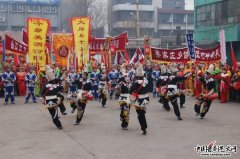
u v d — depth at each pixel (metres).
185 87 21.17
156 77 21.00
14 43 22.02
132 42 49.88
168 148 9.63
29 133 11.70
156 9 77.38
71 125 12.93
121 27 73.50
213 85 13.66
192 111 15.73
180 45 52.28
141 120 11.25
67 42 24.09
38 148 9.83
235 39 31.27
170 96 13.69
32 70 19.17
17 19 64.56
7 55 24.38
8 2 63.75
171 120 13.66
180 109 16.31
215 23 34.34
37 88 21.25
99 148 9.72
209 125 12.65
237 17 31.38
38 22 21.34
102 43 23.69
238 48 31.69
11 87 18.61
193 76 20.48
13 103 18.69
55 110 12.14
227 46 32.78
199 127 12.30
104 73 17.92
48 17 66.25
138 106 11.20
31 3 64.94
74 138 10.91
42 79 21.02
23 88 22.12
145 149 9.56
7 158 8.95
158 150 9.45
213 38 34.47
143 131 11.27
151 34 76.31
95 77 19.75
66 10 72.56
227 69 18.66
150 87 23.25
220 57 20.55
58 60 23.97
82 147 9.85
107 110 16.31
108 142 10.37
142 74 11.33
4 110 16.56
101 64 21.16
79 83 13.03
